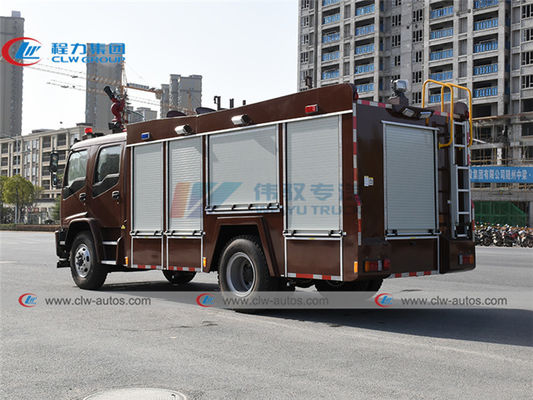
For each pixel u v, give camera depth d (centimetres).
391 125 745
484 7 6506
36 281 1223
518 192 5394
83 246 1076
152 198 946
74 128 11925
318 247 720
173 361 528
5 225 7900
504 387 445
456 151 838
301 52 8669
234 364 516
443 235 802
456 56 6762
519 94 6328
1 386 451
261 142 792
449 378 470
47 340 620
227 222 823
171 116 970
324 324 720
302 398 417
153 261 938
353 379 467
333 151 712
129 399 415
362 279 696
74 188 1109
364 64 7894
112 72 17162
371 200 707
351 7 7994
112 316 773
